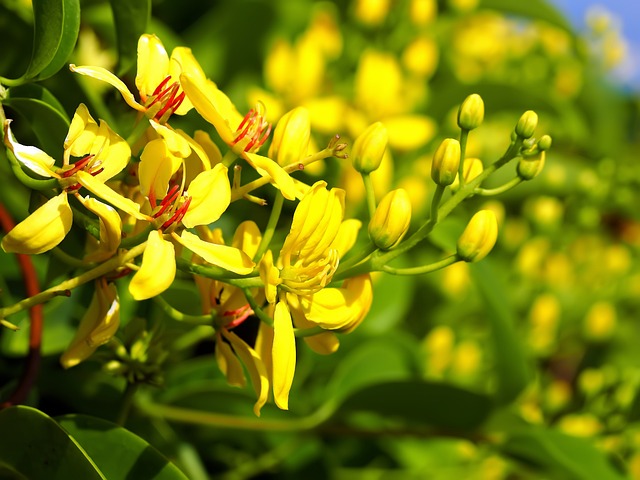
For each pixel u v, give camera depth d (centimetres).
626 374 40
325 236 25
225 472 38
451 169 26
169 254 24
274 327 24
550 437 34
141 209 25
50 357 31
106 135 25
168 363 32
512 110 47
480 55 58
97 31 34
